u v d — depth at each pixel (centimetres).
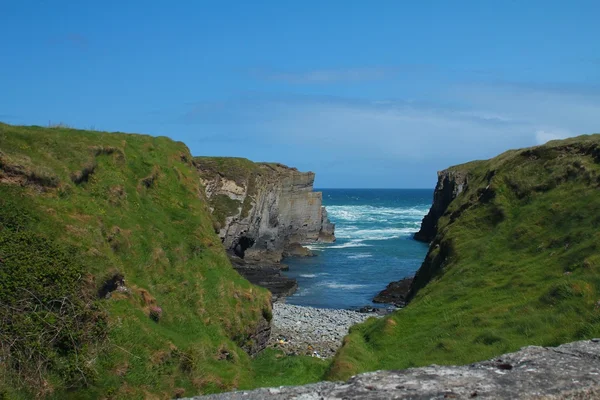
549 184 3053
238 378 2006
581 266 1994
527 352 820
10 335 1321
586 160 3020
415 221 14388
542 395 638
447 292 2420
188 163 3834
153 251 2352
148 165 3103
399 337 2114
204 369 1911
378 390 670
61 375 1384
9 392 1212
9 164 1888
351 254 8450
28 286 1458
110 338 1616
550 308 1736
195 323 2198
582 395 655
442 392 650
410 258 7944
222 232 6675
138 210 2612
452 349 1689
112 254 2005
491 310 1961
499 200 3195
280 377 2236
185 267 2520
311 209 9869
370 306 4756
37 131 2433
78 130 2862
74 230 1869
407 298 3525
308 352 3070
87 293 1639
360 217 15525
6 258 1498
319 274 6638
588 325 1435
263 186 8000
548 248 2438
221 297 2559
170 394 1689
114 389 1484
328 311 4406
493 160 4178
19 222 1698
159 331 1877
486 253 2698
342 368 1814
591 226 2344
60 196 2048
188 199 3228
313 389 714
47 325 1422
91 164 2455
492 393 644
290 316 4134
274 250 8006
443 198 9962
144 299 1995
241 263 6762
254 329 2645
